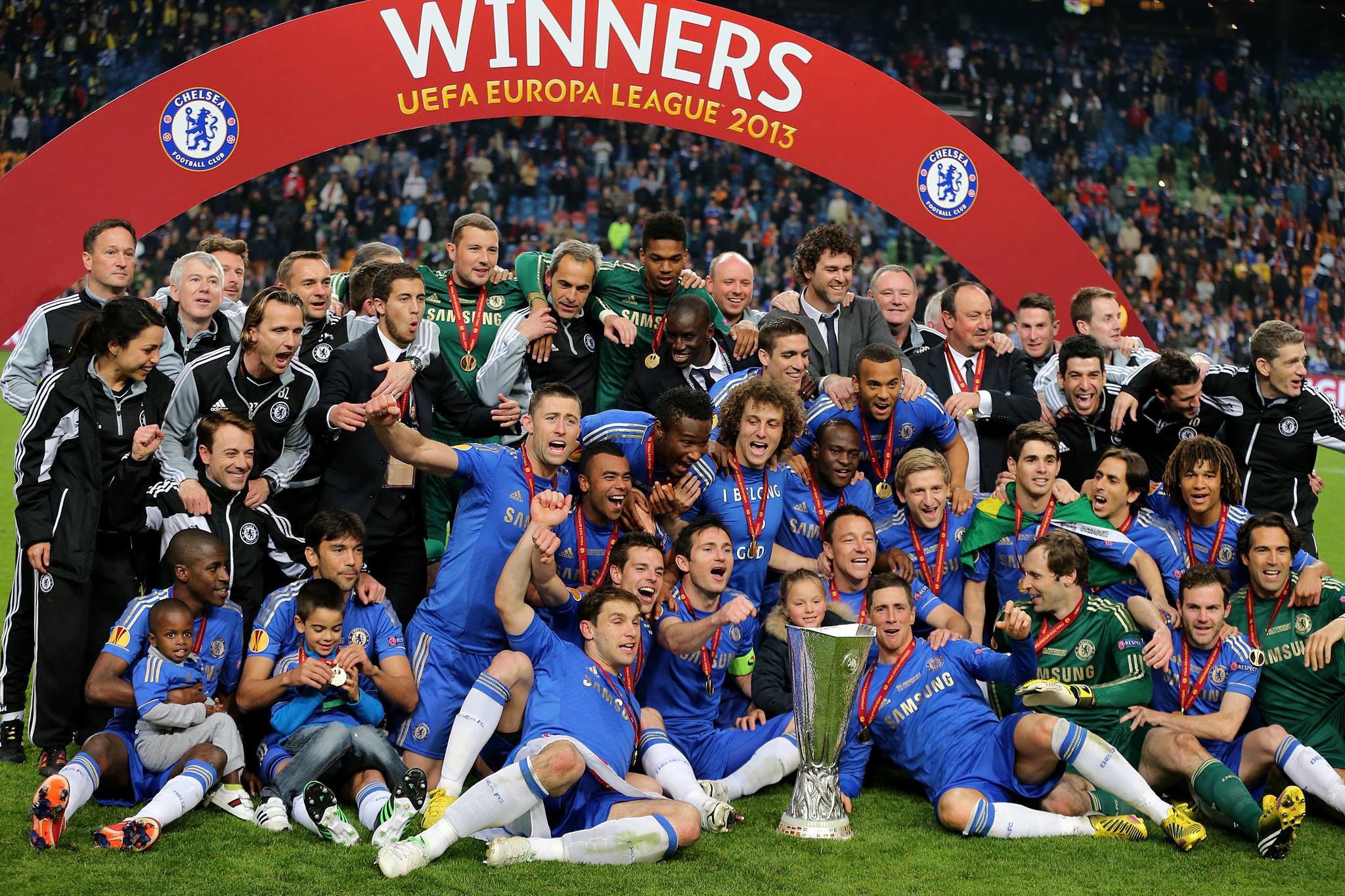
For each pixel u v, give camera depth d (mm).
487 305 7852
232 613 6027
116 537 6324
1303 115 33125
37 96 29812
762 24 8289
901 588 6117
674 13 8172
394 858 4906
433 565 7871
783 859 5242
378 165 28250
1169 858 5324
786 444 6730
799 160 8500
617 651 5672
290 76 7863
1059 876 5098
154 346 6164
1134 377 7652
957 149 8703
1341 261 30750
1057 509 6820
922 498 6707
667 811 5262
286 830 5410
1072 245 8977
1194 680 6066
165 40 30797
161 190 7836
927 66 32531
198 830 5387
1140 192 30453
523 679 5793
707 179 29344
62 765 6074
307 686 5828
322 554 5859
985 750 5883
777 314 7789
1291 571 6348
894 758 6207
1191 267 29547
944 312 8148
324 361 7684
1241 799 5457
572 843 5148
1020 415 7758
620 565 5949
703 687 6355
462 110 8055
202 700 5617
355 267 9180
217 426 6297
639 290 7785
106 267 6824
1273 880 5074
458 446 6289
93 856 5047
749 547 6648
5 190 7684
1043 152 31672
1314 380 25344
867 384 6906
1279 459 7672
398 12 7918
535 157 29750
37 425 6125
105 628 6336
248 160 7910
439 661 6137
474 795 5156
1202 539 6809
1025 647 5680
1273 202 31750
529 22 8031
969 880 5043
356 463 6812
